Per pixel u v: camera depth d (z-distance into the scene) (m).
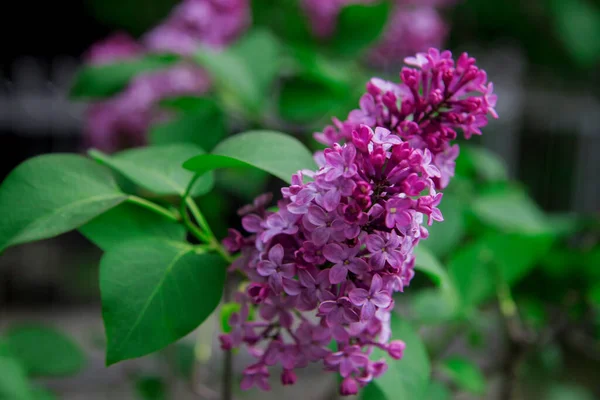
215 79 0.81
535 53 1.80
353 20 0.84
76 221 0.50
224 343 0.48
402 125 0.48
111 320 0.47
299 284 0.45
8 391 0.69
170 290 0.48
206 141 0.71
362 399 0.54
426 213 0.44
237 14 0.81
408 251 0.45
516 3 1.67
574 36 1.59
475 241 0.72
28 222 0.49
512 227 0.72
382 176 0.45
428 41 0.91
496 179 0.78
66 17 1.92
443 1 0.95
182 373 0.81
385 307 0.45
